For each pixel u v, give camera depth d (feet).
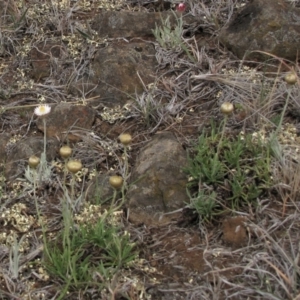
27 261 3.54
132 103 4.57
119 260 3.43
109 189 3.92
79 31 5.18
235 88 4.58
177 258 3.53
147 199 3.79
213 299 3.27
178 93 4.66
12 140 4.41
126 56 4.77
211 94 4.63
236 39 4.91
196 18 5.29
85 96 4.71
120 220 3.76
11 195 3.99
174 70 4.86
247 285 3.34
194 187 3.87
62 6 5.54
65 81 4.89
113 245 3.51
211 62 4.80
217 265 3.46
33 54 5.14
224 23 5.28
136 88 4.67
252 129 4.23
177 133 4.33
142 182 3.84
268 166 3.83
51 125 4.43
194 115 4.49
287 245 3.51
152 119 4.47
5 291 3.40
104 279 3.36
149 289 3.37
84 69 4.92
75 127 4.42
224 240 3.59
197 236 3.65
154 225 3.73
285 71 4.73
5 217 3.84
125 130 4.42
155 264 3.51
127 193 3.86
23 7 5.55
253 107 4.37
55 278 3.45
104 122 4.50
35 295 3.37
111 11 5.31
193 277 3.42
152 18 5.26
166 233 3.68
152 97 4.58
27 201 3.96
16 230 3.78
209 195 3.72
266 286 3.31
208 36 5.19
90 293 3.36
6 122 4.58
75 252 3.50
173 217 3.75
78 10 5.57
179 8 5.01
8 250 3.62
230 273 3.41
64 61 5.03
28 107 4.65
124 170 4.04
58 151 4.26
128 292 3.35
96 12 5.57
